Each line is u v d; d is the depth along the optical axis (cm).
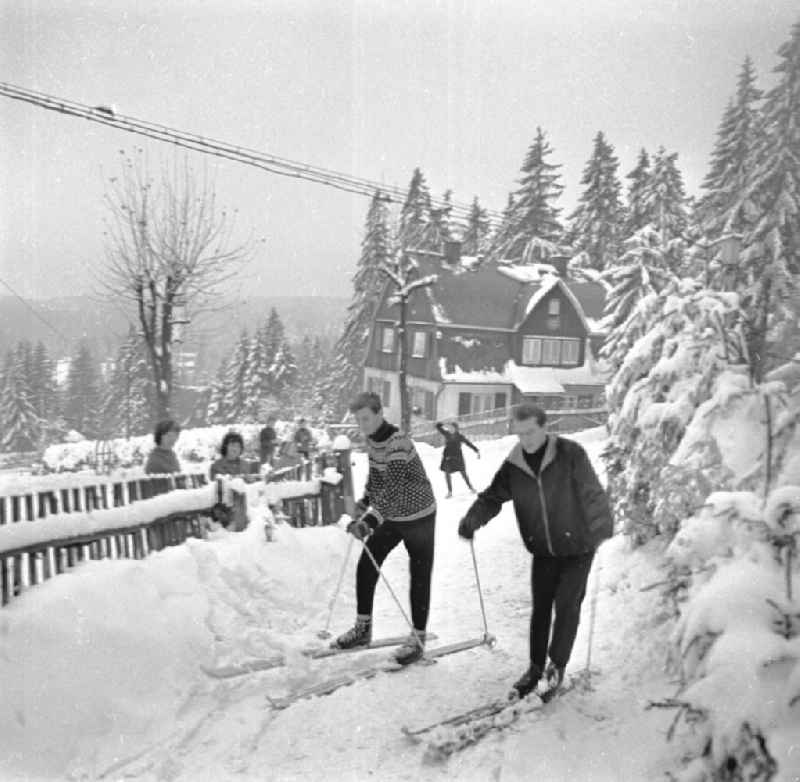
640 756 316
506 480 405
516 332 3597
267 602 525
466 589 637
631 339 1004
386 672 434
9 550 407
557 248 4628
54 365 6544
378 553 468
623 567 595
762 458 399
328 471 788
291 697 395
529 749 336
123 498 532
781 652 258
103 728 354
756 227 1246
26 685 352
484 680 424
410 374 3709
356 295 4794
